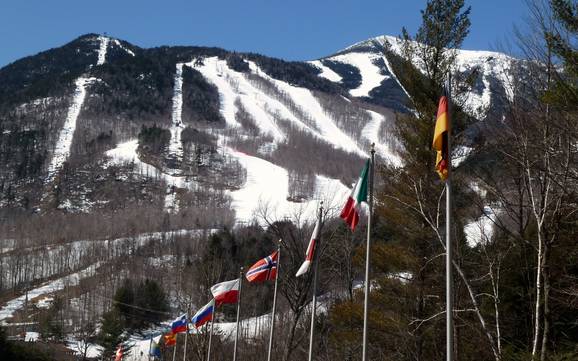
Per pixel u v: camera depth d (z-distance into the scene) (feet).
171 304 227.61
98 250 348.38
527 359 54.39
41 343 213.87
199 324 90.22
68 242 395.14
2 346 163.63
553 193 57.00
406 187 74.54
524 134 56.13
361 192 51.52
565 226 59.52
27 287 305.73
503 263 69.87
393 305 74.49
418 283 73.15
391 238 83.82
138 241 357.41
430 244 72.95
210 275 125.08
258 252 171.63
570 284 60.29
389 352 76.74
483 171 66.23
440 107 38.93
